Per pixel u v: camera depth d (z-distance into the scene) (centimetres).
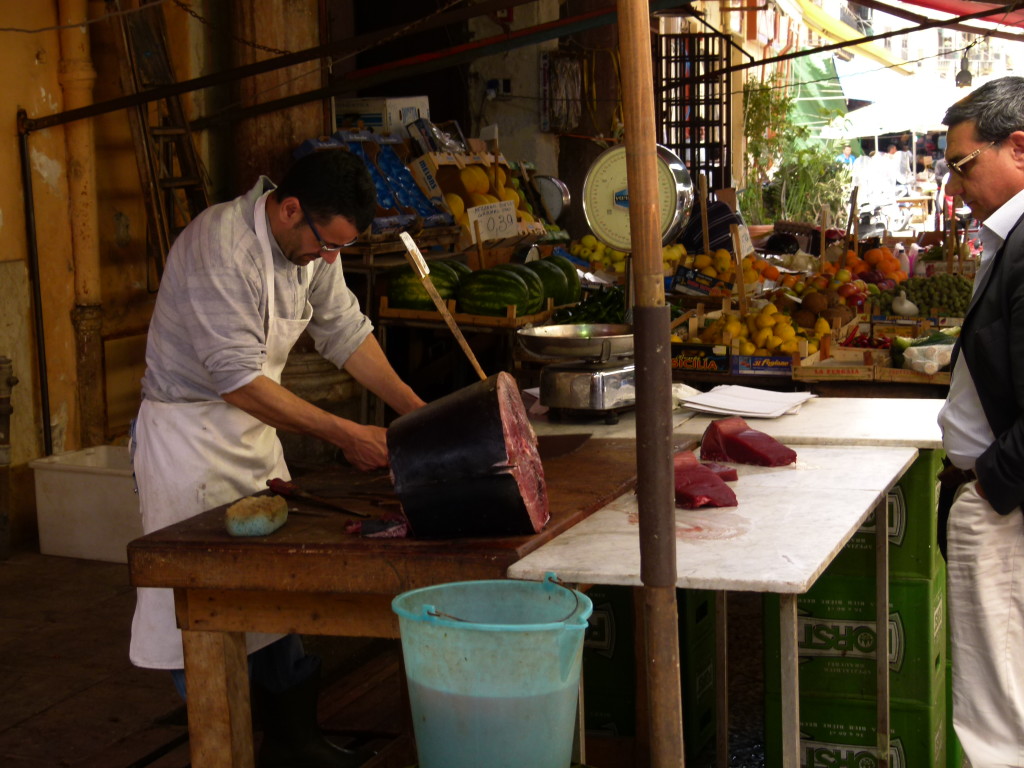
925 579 326
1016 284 264
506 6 535
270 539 255
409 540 251
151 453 314
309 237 297
